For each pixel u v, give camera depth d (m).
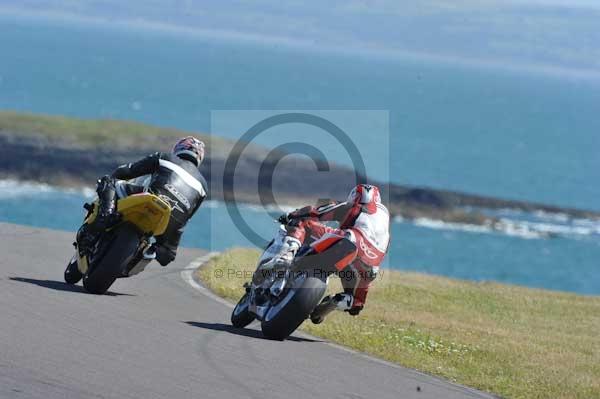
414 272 82.50
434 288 67.88
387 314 52.22
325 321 46.00
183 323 38.69
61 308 36.94
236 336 37.53
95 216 41.91
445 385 34.50
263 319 38.19
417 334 45.81
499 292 71.25
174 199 42.25
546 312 63.47
